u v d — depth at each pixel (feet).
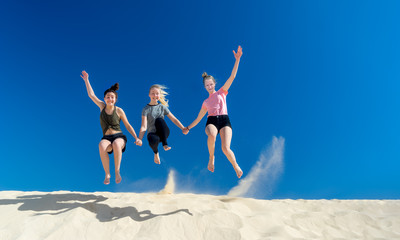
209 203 13.75
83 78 14.38
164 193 18.28
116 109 13.79
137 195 16.53
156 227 10.52
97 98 14.07
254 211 14.10
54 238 9.45
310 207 16.20
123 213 11.84
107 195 15.94
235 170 11.94
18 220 10.87
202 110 14.64
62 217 10.85
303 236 11.63
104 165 13.00
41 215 11.01
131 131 13.80
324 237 11.93
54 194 14.70
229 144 12.45
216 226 11.09
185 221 11.09
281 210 14.33
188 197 16.42
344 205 17.13
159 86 14.89
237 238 10.31
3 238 9.44
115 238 9.81
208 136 12.70
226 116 13.37
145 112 14.52
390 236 12.62
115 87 13.73
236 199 15.98
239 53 13.64
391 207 17.17
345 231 12.82
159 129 13.99
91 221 10.72
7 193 15.72
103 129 13.64
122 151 13.84
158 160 14.16
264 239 10.44
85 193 15.85
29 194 15.21
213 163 12.80
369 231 13.03
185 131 15.16
